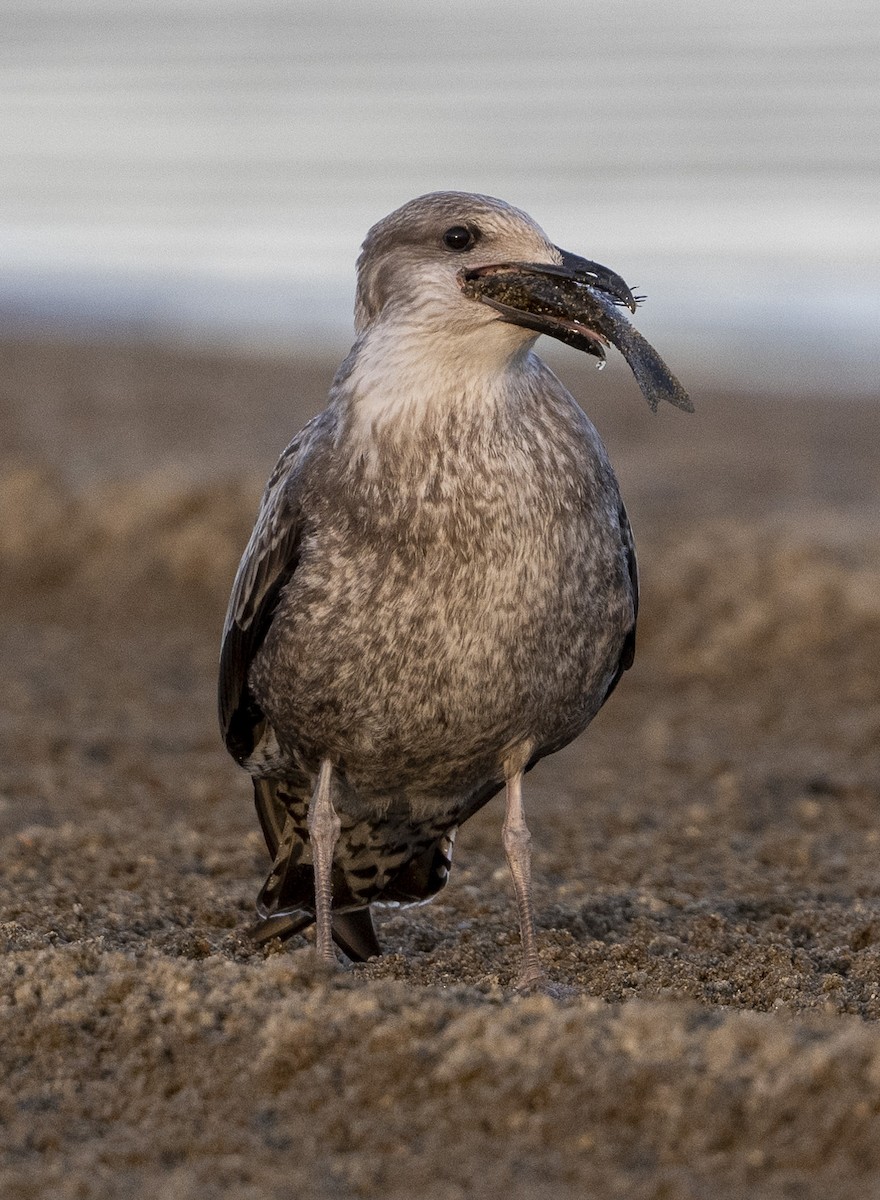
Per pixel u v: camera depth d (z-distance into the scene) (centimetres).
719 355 3203
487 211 856
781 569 1808
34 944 897
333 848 885
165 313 3712
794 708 1597
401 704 859
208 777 1373
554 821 1272
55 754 1429
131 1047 718
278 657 881
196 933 973
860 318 3447
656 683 1698
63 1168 641
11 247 4509
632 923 1005
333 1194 614
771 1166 622
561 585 848
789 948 939
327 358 3262
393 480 841
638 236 4266
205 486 2038
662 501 2231
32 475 2080
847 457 2491
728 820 1272
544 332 836
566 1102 654
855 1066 650
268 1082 687
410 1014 707
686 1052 671
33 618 1877
